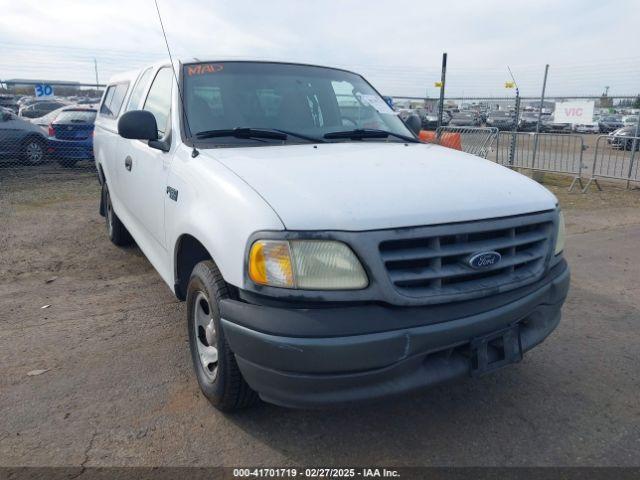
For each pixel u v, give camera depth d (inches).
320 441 114.0
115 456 107.7
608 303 192.2
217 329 108.6
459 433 117.5
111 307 181.5
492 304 104.5
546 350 156.1
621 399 131.2
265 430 117.0
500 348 108.7
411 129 181.3
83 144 482.6
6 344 153.9
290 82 161.9
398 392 98.1
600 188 448.5
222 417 121.0
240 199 103.5
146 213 163.3
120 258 233.5
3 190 390.9
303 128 150.7
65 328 164.9
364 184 106.9
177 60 158.6
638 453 111.2
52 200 358.9
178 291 138.0
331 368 92.6
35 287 199.2
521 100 549.3
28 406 124.0
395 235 95.5
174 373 139.3
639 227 311.0
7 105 1014.4
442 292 99.3
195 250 132.8
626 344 160.2
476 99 585.9
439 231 98.8
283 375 94.8
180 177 130.6
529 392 133.9
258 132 141.1
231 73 156.9
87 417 120.2
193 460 107.3
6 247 247.6
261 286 96.0
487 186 114.2
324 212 96.4
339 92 169.2
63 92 1518.2
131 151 181.0
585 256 250.7
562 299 121.8
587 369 145.5
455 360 104.0
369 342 92.8
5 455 107.3
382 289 94.7
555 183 472.1
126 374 138.6
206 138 137.9
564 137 472.1
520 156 523.8
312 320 92.7
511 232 108.0
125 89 217.3
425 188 107.7
